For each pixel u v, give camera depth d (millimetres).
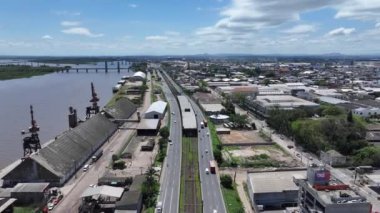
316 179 112875
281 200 136250
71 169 166000
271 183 140875
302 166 177250
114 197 134750
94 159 184250
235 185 154500
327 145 197625
